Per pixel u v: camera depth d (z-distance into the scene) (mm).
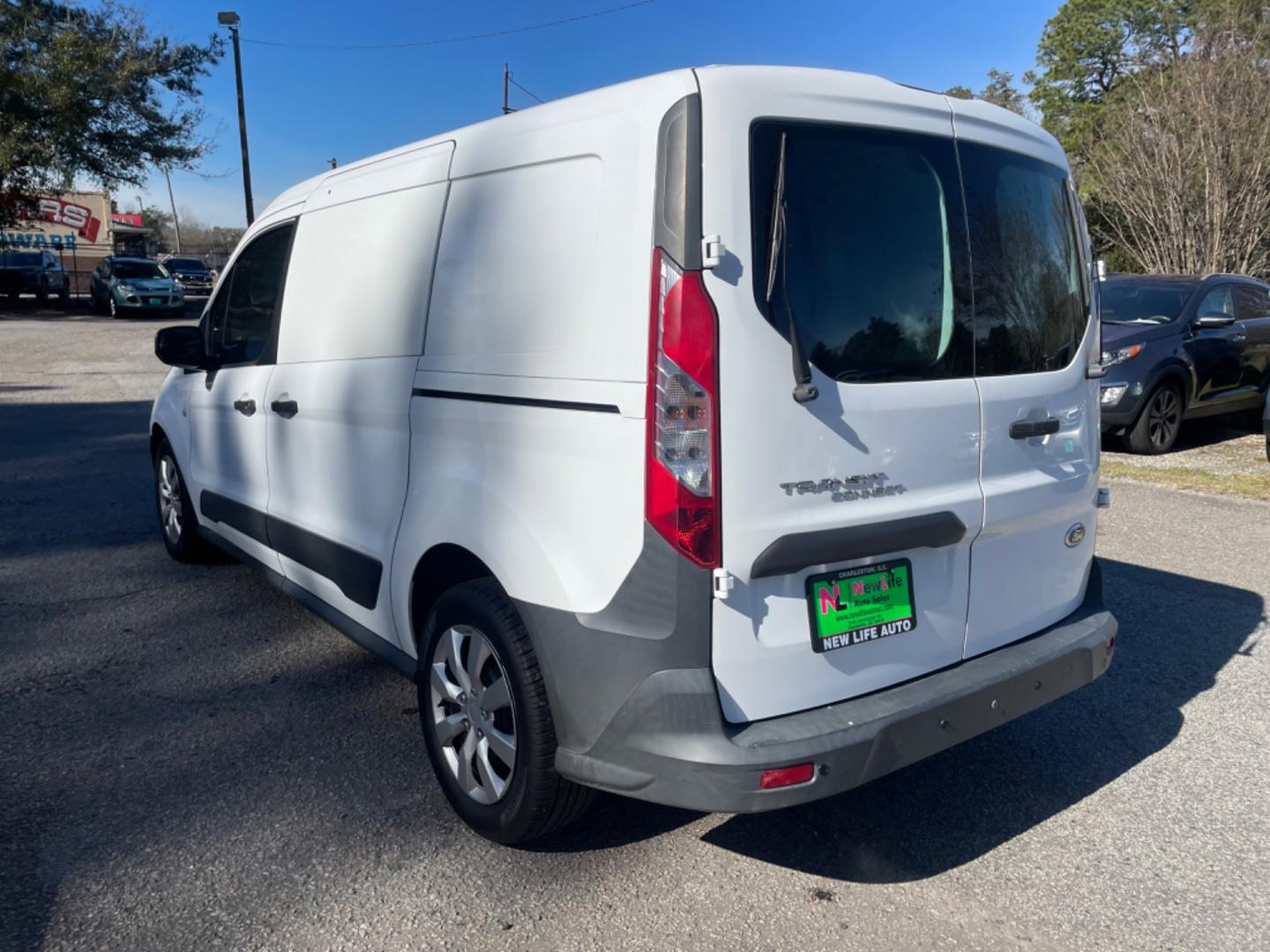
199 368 4727
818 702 2531
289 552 4105
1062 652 3004
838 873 2865
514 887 2756
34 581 5371
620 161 2418
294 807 3141
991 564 2932
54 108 26953
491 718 2852
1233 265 17719
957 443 2736
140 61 28094
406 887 2740
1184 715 3924
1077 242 3207
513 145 2805
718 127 2293
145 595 5168
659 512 2303
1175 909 2717
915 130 2670
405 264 3271
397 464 3260
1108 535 6480
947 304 2730
